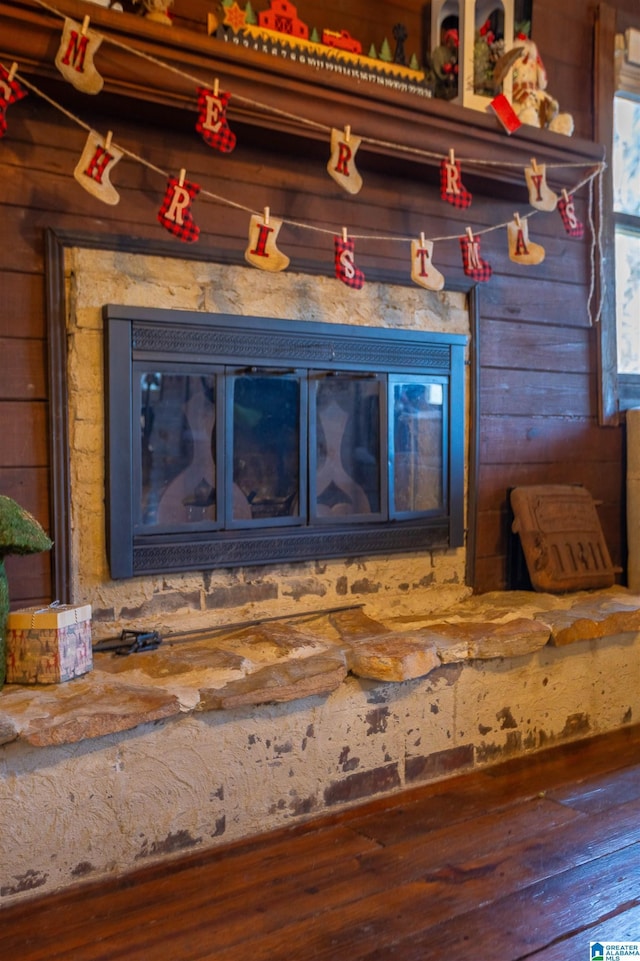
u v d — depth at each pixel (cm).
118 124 202
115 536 199
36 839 153
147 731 165
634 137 311
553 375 288
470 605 252
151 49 184
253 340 217
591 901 153
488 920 147
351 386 241
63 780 155
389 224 245
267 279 223
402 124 221
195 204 212
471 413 264
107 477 199
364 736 195
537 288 282
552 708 230
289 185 227
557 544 267
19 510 171
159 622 209
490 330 270
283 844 175
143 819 165
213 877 162
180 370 207
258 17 209
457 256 260
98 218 200
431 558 258
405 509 253
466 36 242
